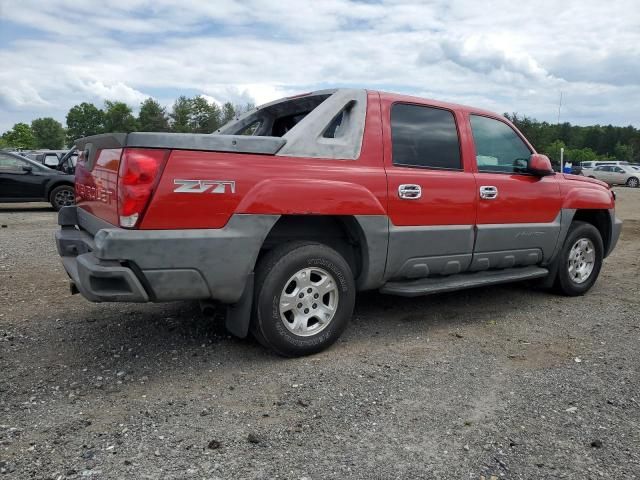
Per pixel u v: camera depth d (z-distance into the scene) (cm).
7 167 1342
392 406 314
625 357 398
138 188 315
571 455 267
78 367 362
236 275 348
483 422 297
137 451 262
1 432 278
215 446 267
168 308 493
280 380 346
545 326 473
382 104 428
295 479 243
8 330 430
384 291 428
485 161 494
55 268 659
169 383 340
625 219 1417
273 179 358
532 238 521
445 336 441
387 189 411
